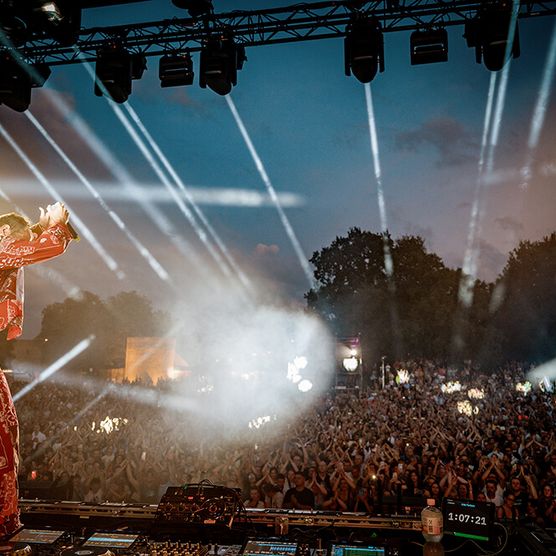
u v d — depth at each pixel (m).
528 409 20.66
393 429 15.52
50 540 2.53
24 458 13.26
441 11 7.32
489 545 2.87
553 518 7.82
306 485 9.15
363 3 7.45
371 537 2.89
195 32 7.81
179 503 2.91
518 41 7.18
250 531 2.76
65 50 7.83
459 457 10.86
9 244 2.25
